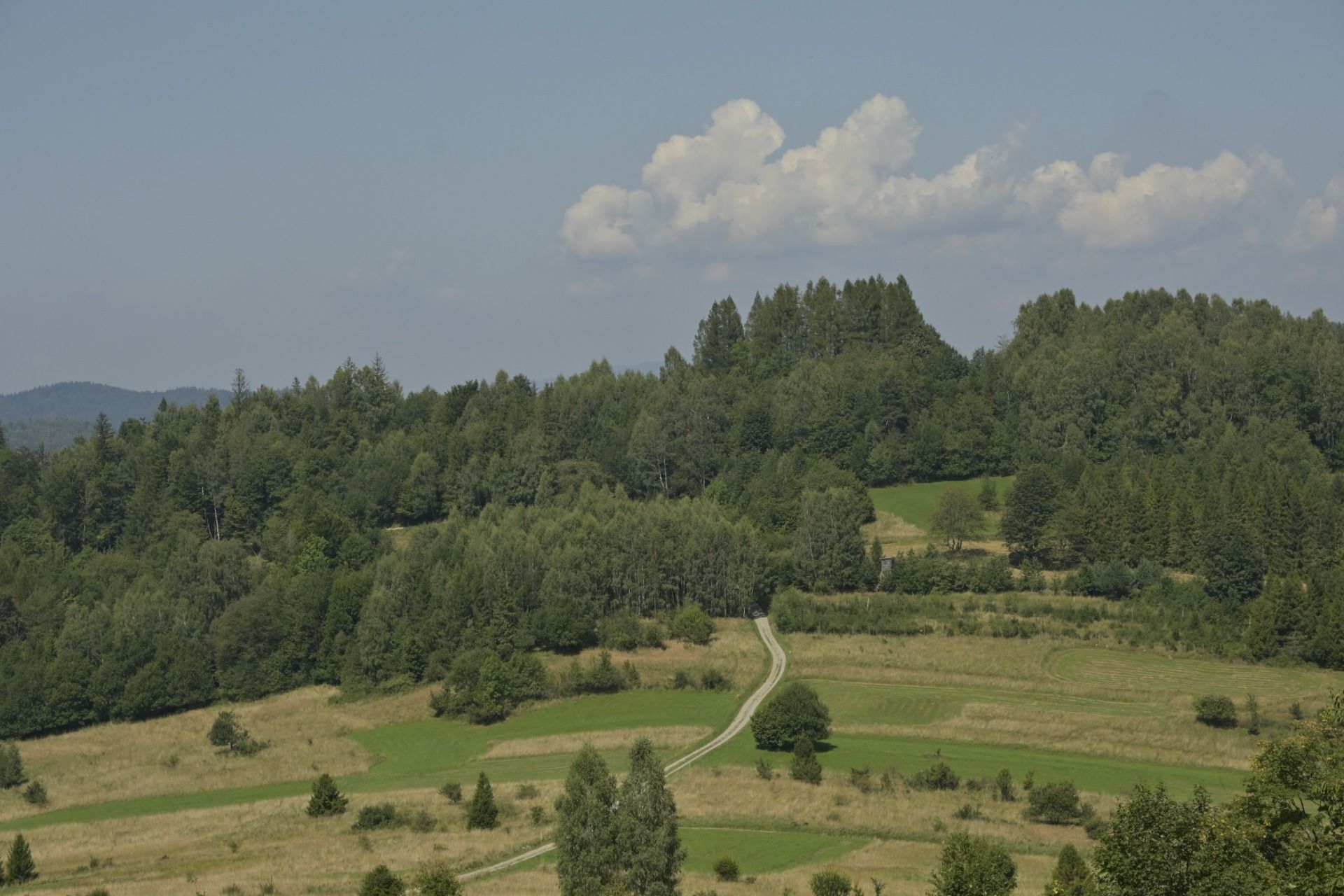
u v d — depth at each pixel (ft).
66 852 319.27
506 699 461.78
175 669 499.92
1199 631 475.72
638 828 229.04
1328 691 413.80
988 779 344.08
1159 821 158.51
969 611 525.34
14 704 472.85
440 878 230.07
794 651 506.07
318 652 526.16
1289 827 166.71
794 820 314.76
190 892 266.98
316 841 315.17
